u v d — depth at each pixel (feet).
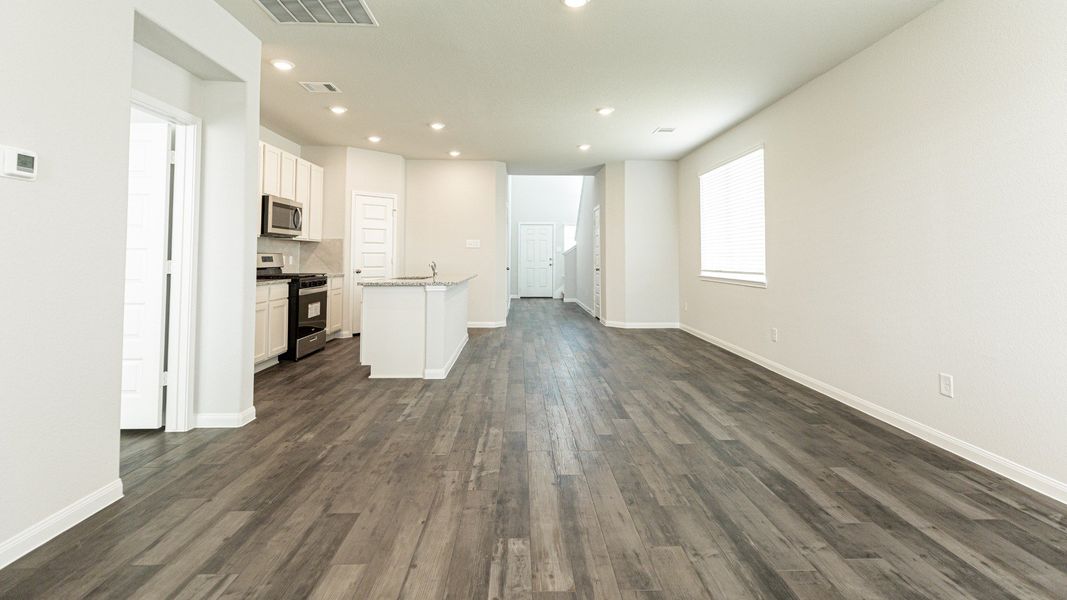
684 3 9.42
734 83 13.28
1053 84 6.97
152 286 9.57
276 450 8.71
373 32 10.62
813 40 10.64
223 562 5.36
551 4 9.53
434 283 14.03
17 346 5.33
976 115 8.18
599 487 7.30
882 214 10.37
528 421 10.39
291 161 18.21
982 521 6.31
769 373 14.78
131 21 6.79
